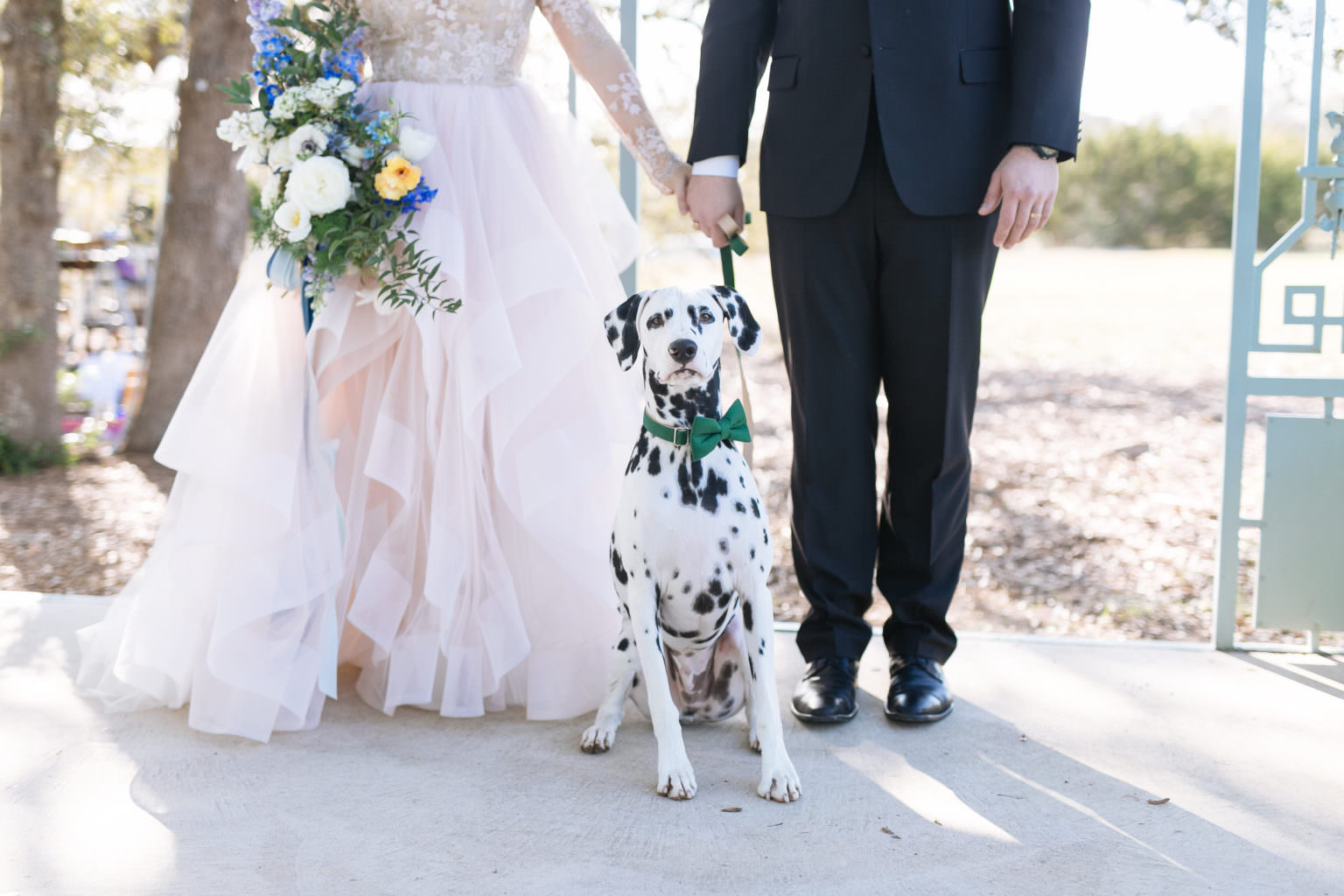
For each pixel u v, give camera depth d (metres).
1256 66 2.99
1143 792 2.26
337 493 2.76
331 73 2.65
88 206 11.19
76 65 7.11
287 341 2.68
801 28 2.61
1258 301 3.06
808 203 2.58
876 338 2.69
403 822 2.13
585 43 2.80
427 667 2.68
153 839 2.06
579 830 2.10
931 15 2.46
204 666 2.57
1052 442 6.84
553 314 2.70
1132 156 21.48
